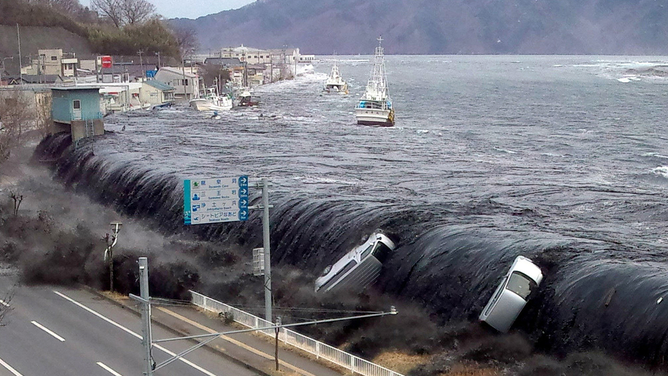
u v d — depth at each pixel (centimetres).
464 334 4141
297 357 3950
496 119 15212
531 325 4181
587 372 3612
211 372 3812
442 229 5228
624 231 5544
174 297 4912
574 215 6150
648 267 4278
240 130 12369
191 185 3984
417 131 12938
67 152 9262
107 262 5203
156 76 18562
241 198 4094
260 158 9156
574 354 3853
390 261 5056
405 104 18775
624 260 4522
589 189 7375
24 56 18000
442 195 6925
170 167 7981
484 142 11475
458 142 11431
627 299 3972
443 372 3697
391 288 4941
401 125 13962
